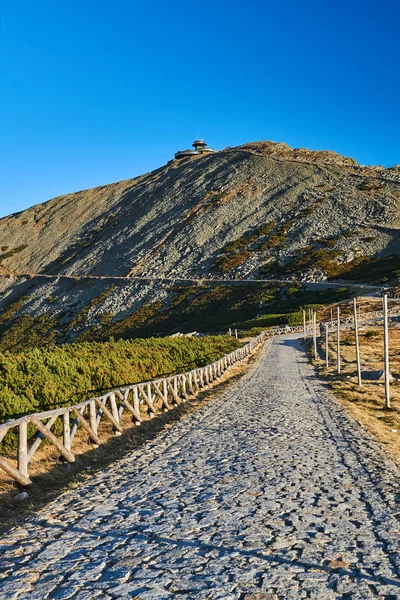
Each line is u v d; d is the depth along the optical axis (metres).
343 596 4.19
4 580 4.64
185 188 181.50
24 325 122.69
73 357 18.75
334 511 6.61
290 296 95.50
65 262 157.38
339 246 115.62
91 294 126.50
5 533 6.04
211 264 124.31
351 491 7.64
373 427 14.38
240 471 8.97
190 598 4.16
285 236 128.50
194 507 6.86
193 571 4.71
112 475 9.06
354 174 163.75
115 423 12.63
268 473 8.78
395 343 49.62
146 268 132.12
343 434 13.09
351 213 133.25
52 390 13.05
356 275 98.75
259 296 99.25
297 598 4.15
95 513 6.74
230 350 40.34
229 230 140.88
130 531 5.94
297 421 15.10
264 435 12.74
